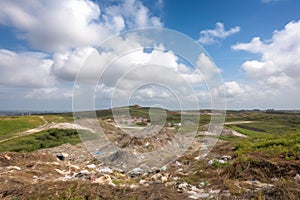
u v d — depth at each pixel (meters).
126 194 5.01
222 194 5.16
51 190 5.04
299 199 4.20
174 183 6.38
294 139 9.42
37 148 17.95
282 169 6.22
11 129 28.52
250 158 7.08
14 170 7.66
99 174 7.36
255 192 4.83
